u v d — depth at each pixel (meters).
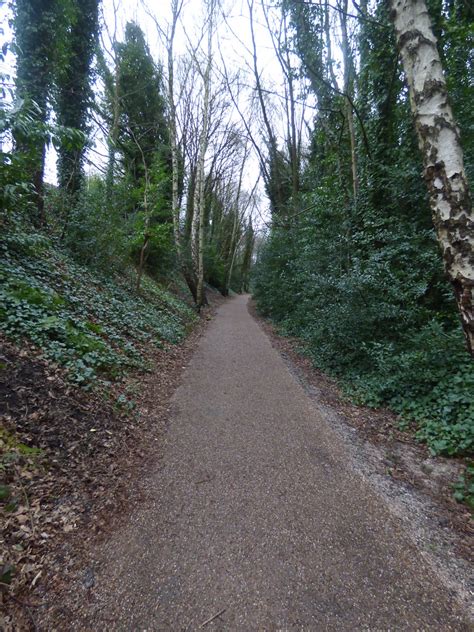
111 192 8.42
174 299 12.51
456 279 2.43
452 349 4.00
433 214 2.56
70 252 7.49
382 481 2.85
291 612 1.68
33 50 6.41
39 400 3.06
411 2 2.60
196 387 5.14
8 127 3.59
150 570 1.90
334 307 5.89
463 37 5.52
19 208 4.82
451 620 1.65
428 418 3.82
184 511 2.41
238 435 3.63
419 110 2.58
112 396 3.92
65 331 4.18
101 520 2.25
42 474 2.46
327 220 8.12
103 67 11.80
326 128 8.57
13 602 1.62
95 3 9.33
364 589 1.81
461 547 2.14
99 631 1.55
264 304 14.60
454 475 2.92
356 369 5.57
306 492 2.67
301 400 4.73
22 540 1.94
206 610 1.68
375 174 7.16
